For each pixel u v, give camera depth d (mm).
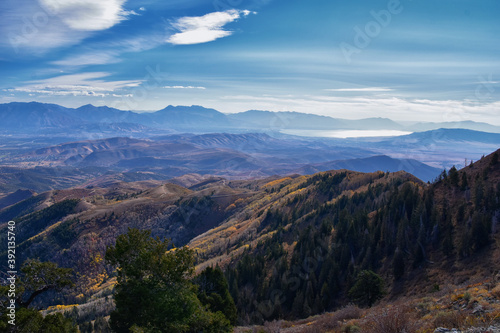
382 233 84125
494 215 61594
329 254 87938
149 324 28281
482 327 13633
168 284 31844
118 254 32281
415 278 63281
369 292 57344
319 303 73188
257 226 185375
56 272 28469
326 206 146250
